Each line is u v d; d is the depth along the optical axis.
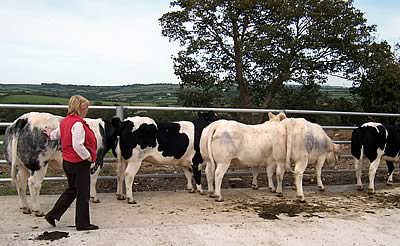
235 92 23.25
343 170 10.21
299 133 7.77
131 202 7.38
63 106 8.15
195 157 8.12
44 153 6.22
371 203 7.77
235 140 7.64
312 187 9.20
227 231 5.79
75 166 5.57
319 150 8.17
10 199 7.46
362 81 20.88
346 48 20.97
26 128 6.16
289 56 21.41
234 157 7.75
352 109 21.75
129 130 7.37
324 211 7.10
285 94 23.23
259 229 5.95
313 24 21.44
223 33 22.22
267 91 22.58
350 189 9.02
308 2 21.23
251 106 22.53
